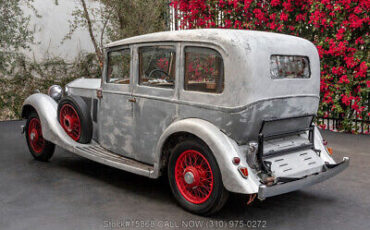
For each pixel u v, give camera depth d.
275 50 3.41
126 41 4.16
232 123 3.25
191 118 3.53
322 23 7.00
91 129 4.74
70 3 10.36
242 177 3.14
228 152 3.18
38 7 9.80
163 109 3.79
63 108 4.90
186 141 3.47
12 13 8.97
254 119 3.29
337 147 6.21
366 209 3.70
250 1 7.69
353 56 6.88
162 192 4.18
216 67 3.35
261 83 3.27
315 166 3.73
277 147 3.62
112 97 4.40
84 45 10.65
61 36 10.23
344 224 3.34
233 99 3.21
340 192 4.19
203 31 3.46
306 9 7.50
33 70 9.62
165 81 3.81
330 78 7.36
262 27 8.20
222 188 3.27
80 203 3.82
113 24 10.09
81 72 10.45
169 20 10.25
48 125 4.87
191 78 3.56
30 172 4.89
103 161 4.23
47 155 5.29
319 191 4.23
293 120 3.71
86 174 4.84
